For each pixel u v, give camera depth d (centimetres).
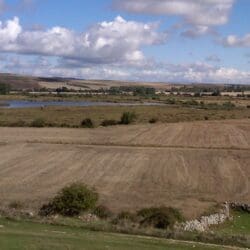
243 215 4391
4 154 7200
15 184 5219
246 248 2656
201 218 3906
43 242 2112
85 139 8906
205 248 2458
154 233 2845
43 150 7556
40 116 14625
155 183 5441
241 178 5750
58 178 5609
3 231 2356
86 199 3625
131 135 9575
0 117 13975
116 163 6588
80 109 18100
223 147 8025
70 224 2905
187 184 5422
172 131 10169
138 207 4059
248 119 13650
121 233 2798
